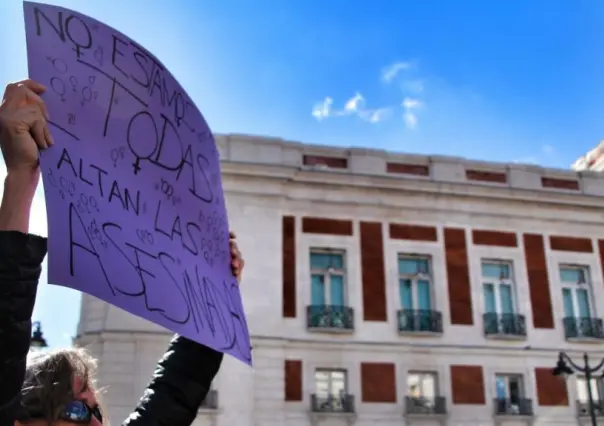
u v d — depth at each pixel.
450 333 21.80
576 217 24.08
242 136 22.17
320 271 21.67
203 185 2.86
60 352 2.11
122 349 19.45
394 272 22.05
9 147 1.78
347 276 21.67
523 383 21.83
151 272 2.31
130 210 2.35
